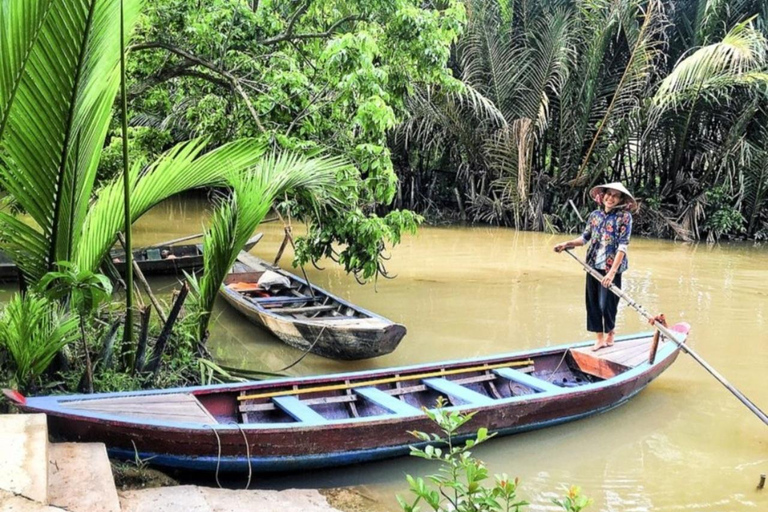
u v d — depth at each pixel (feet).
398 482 14.84
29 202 14.98
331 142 24.49
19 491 9.66
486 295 32.65
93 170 16.05
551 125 57.98
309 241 24.57
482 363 19.71
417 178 62.18
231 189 21.17
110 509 10.90
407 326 27.17
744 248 51.65
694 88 48.65
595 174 55.57
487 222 61.36
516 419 17.02
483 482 14.87
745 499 14.43
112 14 14.25
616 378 18.98
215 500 12.76
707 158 55.57
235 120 25.71
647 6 53.06
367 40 22.63
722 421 18.70
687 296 33.73
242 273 31.63
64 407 13.17
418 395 18.38
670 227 55.93
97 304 15.88
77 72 13.82
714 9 51.60
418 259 42.04
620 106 53.42
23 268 16.16
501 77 54.75
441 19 26.76
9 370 15.83
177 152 17.49
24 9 12.65
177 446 13.35
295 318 24.85
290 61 25.04
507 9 55.36
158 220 57.98
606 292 21.13
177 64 27.45
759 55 48.44
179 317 21.35
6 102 13.34
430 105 54.90
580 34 54.34
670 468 15.83
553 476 15.29
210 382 18.42
